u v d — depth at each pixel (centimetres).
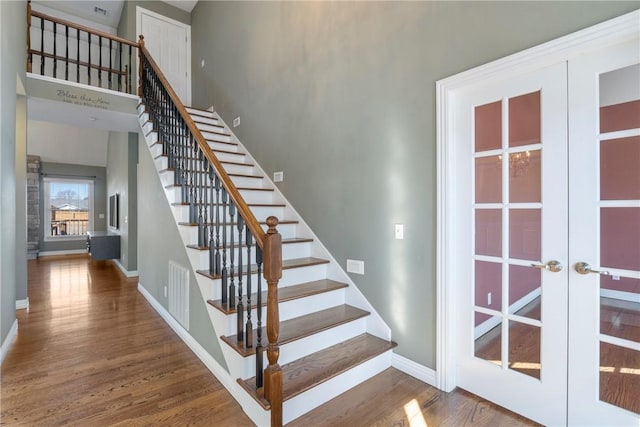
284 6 363
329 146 301
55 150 814
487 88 195
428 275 220
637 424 148
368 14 262
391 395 204
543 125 174
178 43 600
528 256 182
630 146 149
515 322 187
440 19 212
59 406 193
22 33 326
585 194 162
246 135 434
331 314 255
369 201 262
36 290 474
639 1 140
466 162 205
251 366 195
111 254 656
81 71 615
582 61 161
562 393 169
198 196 296
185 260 281
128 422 180
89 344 282
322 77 310
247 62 434
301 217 335
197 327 257
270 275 170
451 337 209
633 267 149
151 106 387
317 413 186
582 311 163
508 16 180
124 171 617
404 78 234
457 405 194
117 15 598
